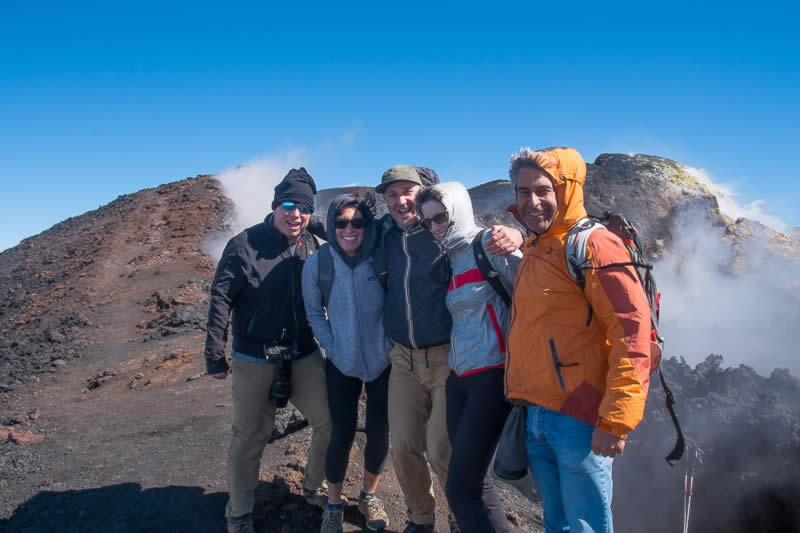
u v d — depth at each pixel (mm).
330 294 3320
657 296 2512
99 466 4848
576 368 2408
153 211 25469
